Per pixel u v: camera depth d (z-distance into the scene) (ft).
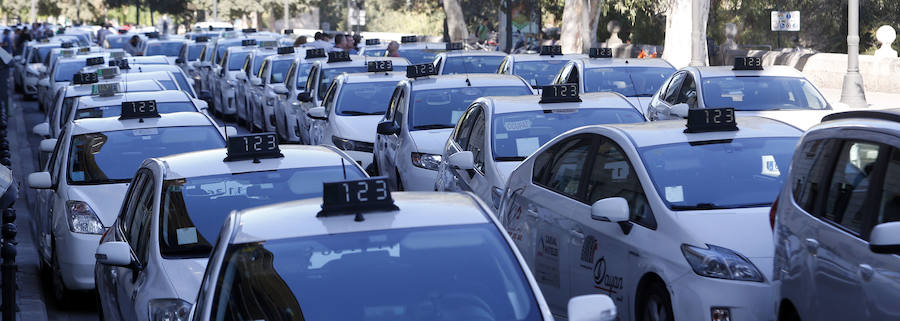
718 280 33.09
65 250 49.39
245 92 129.70
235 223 26.73
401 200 28.07
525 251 42.80
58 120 88.53
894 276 26.18
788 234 31.58
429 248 25.61
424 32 442.50
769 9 226.79
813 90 75.61
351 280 24.76
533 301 24.68
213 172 39.58
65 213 50.14
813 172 31.22
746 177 37.58
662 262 34.47
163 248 36.01
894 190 27.32
